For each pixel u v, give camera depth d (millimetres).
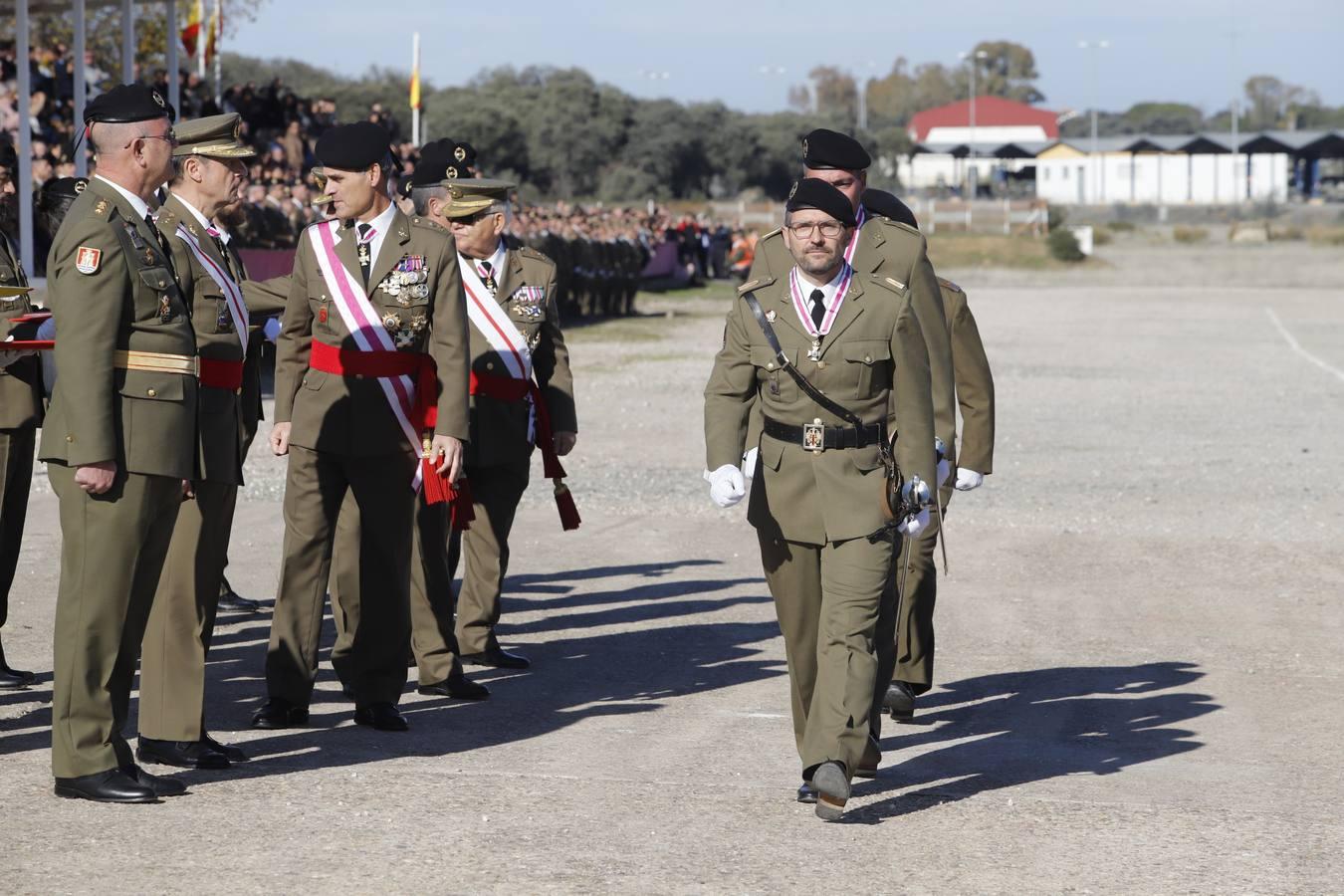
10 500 10461
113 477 7969
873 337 8117
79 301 7852
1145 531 16859
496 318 11383
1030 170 178375
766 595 14070
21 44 27875
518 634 12625
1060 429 25016
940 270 85250
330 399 9633
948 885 7227
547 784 8656
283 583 9789
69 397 7859
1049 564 15148
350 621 10195
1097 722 10172
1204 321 51344
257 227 28500
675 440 23500
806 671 8516
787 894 7094
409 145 44438
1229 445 23359
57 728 8250
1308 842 7852
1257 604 13570
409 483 9727
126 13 33375
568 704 10555
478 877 7223
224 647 11945
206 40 56000
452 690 10656
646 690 10969
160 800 8258
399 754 9258
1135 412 27328
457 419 9555
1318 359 37875
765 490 8297
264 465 20000
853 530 8023
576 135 134875
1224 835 7949
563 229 49250
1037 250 92125
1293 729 9992
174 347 8164
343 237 9672
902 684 10148
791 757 9305
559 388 11836
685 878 7254
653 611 13422
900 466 8250
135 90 8094
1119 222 119688
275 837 7715
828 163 8773
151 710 8867
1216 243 109625
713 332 46125
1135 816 8242
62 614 8195
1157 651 12000
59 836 7684
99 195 8023
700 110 147375
